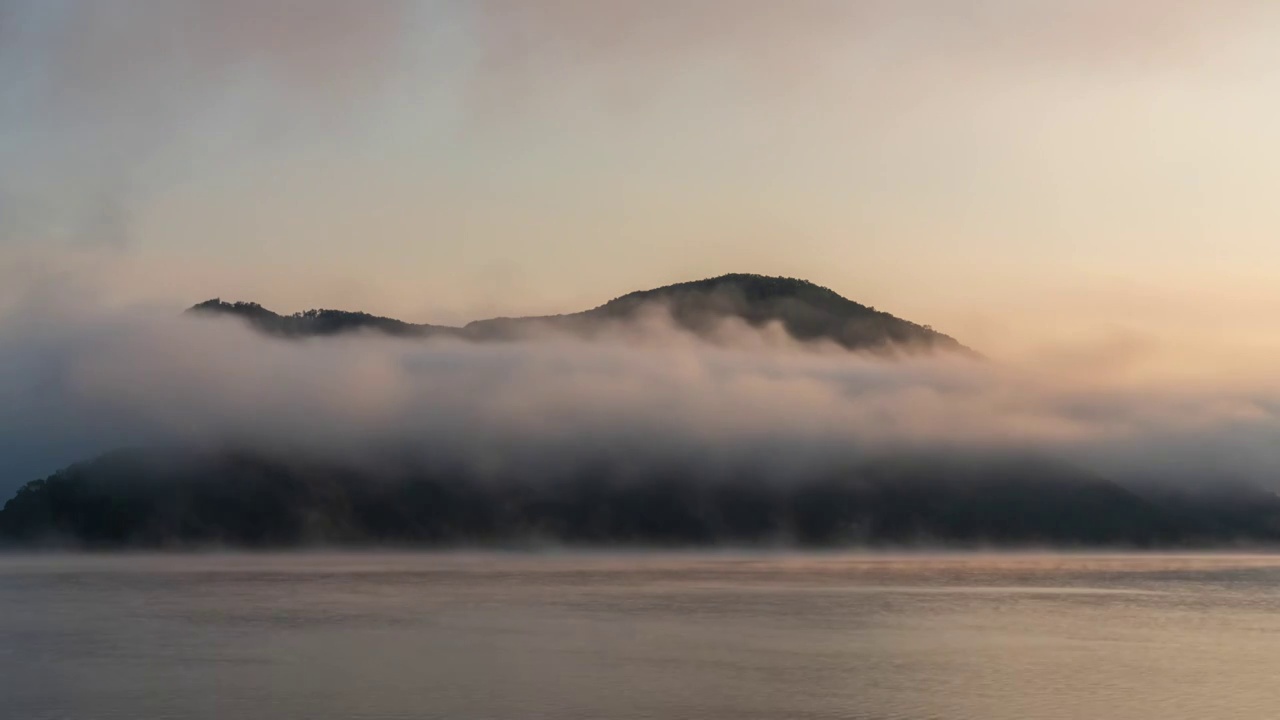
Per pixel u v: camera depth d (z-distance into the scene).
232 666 65.19
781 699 54.50
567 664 65.94
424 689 57.00
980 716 50.81
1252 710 52.56
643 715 50.56
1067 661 68.44
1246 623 94.44
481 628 86.88
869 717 50.34
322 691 56.38
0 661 67.69
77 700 54.44
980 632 85.44
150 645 75.50
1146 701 54.72
